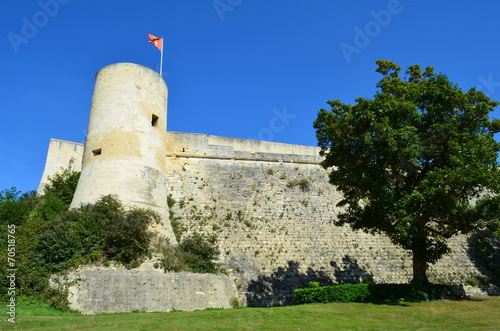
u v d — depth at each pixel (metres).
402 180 18.70
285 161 31.52
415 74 22.84
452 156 17.28
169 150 29.33
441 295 18.92
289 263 25.38
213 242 25.36
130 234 19.72
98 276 17.91
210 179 29.00
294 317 14.37
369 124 18.17
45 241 18.91
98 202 21.55
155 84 27.03
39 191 33.44
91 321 13.75
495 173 16.98
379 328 12.54
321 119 20.42
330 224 28.34
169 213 25.81
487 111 18.17
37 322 13.44
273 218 27.75
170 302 18.67
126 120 24.55
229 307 20.75
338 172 20.42
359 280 25.53
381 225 19.39
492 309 16.22
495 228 17.78
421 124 18.70
